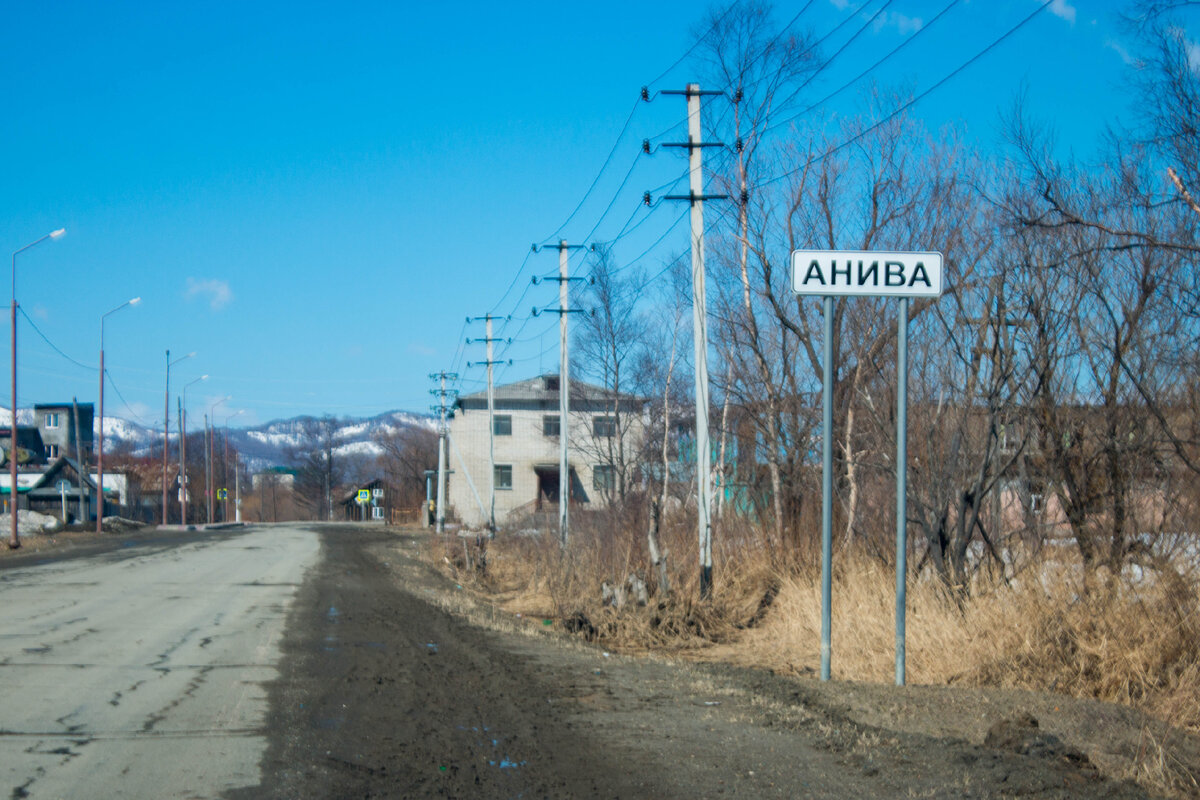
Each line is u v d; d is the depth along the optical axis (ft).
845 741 25.22
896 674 33.86
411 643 43.88
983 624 37.68
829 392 34.22
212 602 59.67
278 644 42.01
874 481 55.11
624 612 56.54
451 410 224.12
